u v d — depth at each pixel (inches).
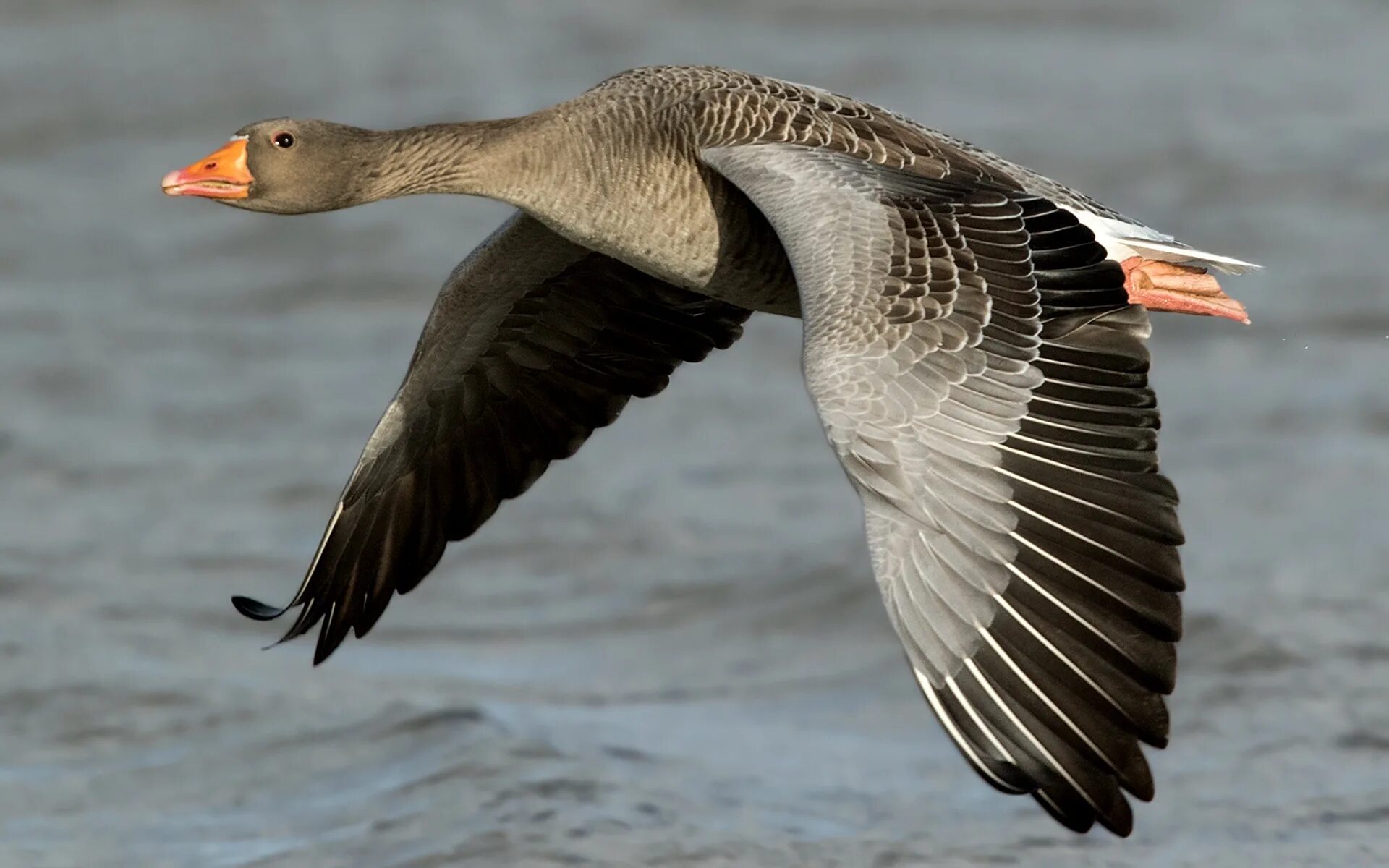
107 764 552.7
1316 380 813.9
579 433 487.5
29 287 933.8
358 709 581.3
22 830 515.5
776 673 613.9
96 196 1029.2
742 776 533.6
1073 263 362.3
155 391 835.4
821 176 390.3
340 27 1229.7
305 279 948.6
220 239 988.6
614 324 482.6
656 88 444.8
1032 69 1165.1
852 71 1145.4
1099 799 315.6
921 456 332.2
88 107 1117.1
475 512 481.1
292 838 504.1
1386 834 489.1
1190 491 722.8
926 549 327.3
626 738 559.5
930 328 345.7
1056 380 341.7
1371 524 685.9
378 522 473.7
